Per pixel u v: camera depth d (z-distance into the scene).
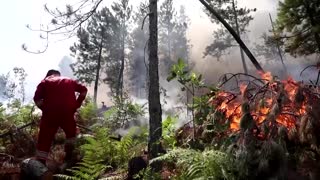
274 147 3.23
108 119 10.48
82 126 8.23
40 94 6.20
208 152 3.79
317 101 3.38
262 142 3.42
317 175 3.24
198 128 4.82
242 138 3.50
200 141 4.66
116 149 6.88
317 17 29.69
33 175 5.43
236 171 3.52
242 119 3.49
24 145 7.53
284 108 3.67
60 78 6.47
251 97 3.90
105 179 5.67
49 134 6.09
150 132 6.27
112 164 6.73
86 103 10.48
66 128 6.38
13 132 7.75
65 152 6.71
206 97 4.85
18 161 6.91
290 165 3.33
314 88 3.63
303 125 3.31
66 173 6.37
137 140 8.27
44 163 5.90
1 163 6.55
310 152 3.38
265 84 3.75
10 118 8.88
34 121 8.49
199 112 4.77
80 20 7.67
